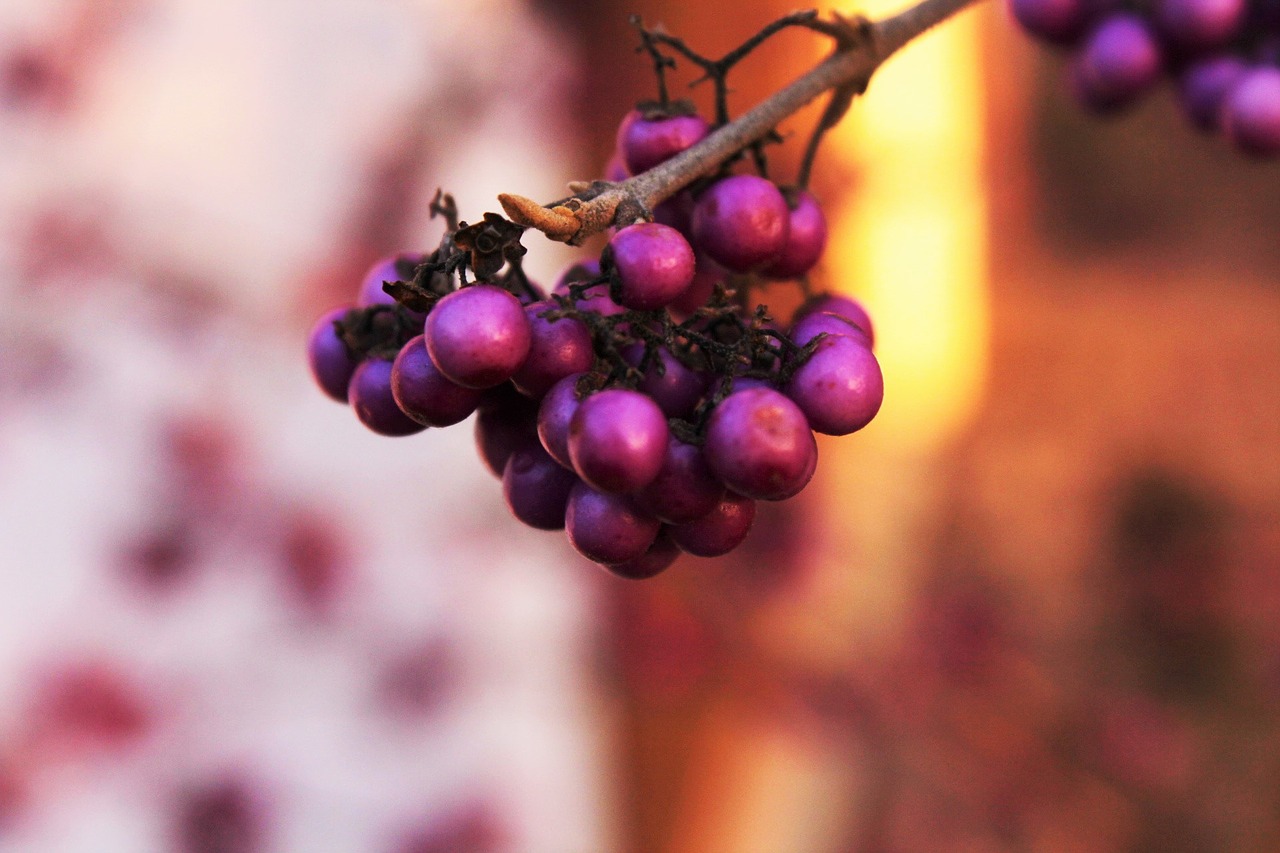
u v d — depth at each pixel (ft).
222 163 0.96
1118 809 1.27
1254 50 0.52
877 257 1.30
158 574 0.95
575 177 1.02
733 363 0.40
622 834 1.06
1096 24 0.54
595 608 1.06
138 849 0.93
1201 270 1.70
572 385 0.39
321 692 0.98
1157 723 1.32
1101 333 1.61
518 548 1.03
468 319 0.39
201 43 0.96
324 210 0.98
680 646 1.10
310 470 0.98
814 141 0.43
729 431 0.39
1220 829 1.29
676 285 0.39
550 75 1.01
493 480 1.02
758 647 1.15
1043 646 1.34
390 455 1.00
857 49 0.42
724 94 0.42
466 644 1.01
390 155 0.98
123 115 0.94
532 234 0.94
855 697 1.20
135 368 0.95
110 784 0.93
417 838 0.98
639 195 0.39
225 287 0.96
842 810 1.19
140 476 0.95
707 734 1.11
